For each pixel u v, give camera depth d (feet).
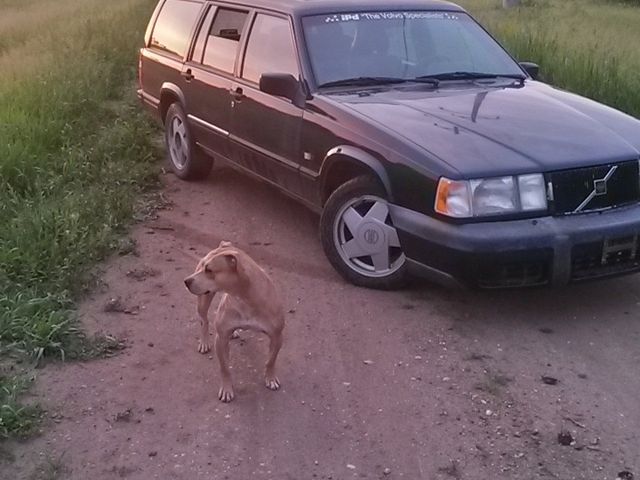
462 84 14.96
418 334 12.10
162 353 11.65
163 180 19.53
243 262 9.96
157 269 14.42
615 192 12.39
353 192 13.24
